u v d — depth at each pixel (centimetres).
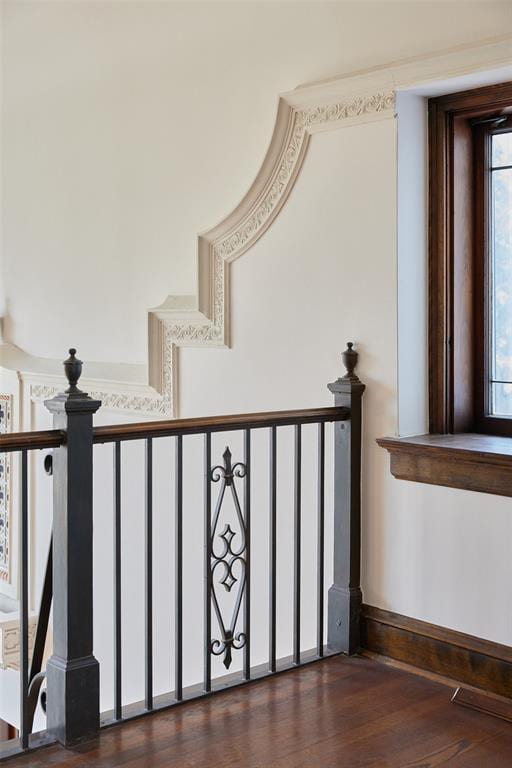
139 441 459
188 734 279
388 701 304
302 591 377
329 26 358
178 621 301
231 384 407
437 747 271
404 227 336
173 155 439
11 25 552
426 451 321
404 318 338
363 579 353
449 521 323
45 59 525
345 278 354
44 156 533
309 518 373
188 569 433
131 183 466
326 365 363
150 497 293
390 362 338
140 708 295
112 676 483
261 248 388
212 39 413
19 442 259
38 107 536
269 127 387
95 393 494
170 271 445
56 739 273
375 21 341
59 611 274
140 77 456
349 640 348
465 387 349
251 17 393
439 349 345
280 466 385
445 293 342
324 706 300
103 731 280
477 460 305
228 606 416
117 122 473
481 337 348
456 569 322
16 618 538
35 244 546
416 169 339
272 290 384
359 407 347
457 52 307
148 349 445
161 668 449
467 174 345
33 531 558
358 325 350
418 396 344
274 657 328
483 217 345
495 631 311
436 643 325
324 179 359
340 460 350
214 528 309
